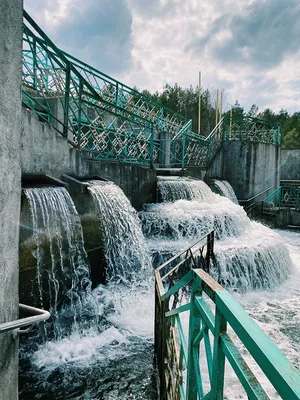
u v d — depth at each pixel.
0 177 1.47
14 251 1.71
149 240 7.77
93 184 6.46
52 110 9.06
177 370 2.23
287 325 5.39
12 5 1.58
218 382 1.26
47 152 5.74
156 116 15.55
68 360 4.16
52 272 4.85
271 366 0.80
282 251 8.17
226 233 8.38
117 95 12.60
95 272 6.03
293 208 15.53
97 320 5.12
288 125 50.84
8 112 1.56
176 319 2.39
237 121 17.22
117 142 9.30
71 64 6.76
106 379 3.81
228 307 1.11
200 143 14.83
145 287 6.31
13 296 1.70
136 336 4.79
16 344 1.79
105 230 6.24
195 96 37.78
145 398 3.52
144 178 9.02
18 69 1.67
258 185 15.99
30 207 4.55
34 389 3.63
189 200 9.46
